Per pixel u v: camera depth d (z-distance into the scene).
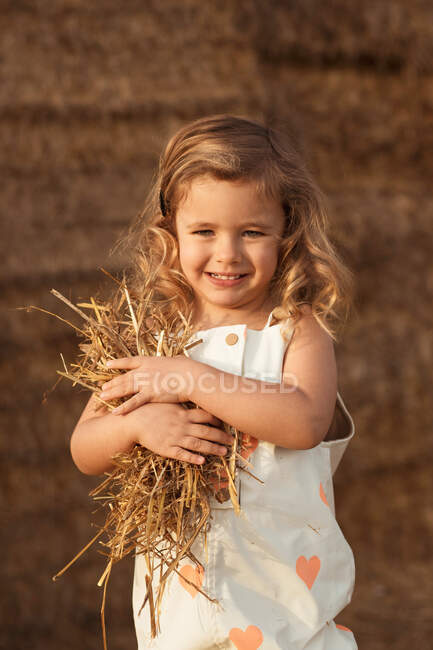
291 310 2.24
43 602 4.67
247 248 2.13
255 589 2.08
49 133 4.91
